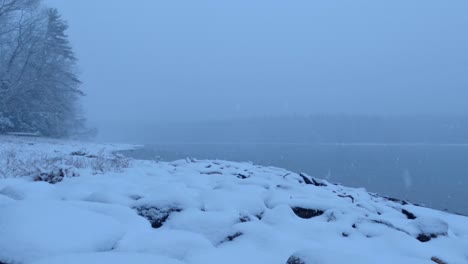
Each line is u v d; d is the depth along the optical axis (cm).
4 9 3319
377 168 3083
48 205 372
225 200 577
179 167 1297
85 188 642
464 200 1625
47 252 299
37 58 3744
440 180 2319
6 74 3394
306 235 507
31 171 849
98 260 267
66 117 4619
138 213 511
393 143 16475
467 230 755
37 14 3644
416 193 1806
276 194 678
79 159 1133
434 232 571
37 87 3725
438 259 467
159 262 275
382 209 841
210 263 354
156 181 829
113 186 647
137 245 369
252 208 571
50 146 2255
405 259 448
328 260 305
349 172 2653
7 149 1528
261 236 443
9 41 3494
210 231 461
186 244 382
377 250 485
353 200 907
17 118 3691
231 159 3456
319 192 842
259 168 1567
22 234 310
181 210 514
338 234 519
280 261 388
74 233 334
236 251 404
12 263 286
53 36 4228
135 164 1320
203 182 858
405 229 564
